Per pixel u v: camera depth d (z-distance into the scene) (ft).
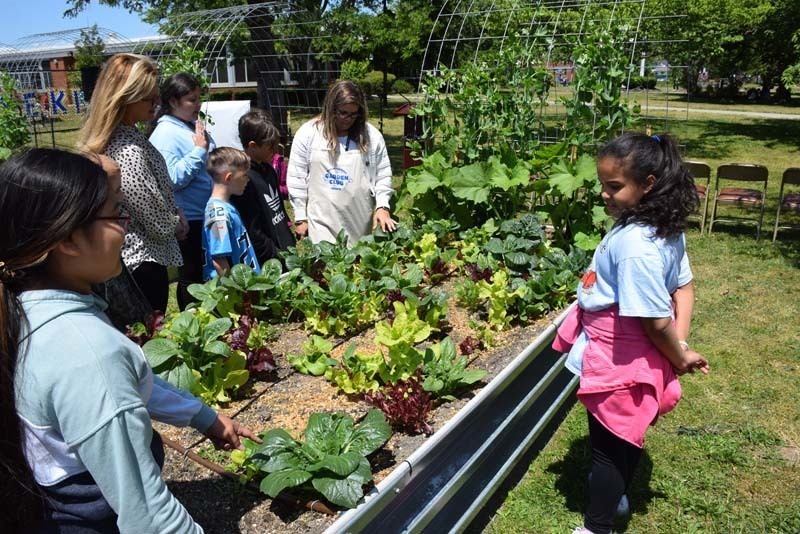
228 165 12.39
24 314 4.26
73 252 4.43
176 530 4.48
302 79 52.21
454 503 8.67
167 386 6.10
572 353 8.70
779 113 77.61
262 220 14.53
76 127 65.98
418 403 8.79
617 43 17.81
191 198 14.25
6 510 4.56
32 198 4.22
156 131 14.28
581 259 14.99
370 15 57.11
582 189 18.84
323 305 12.05
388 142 54.19
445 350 10.21
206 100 28.37
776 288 20.88
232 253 12.73
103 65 10.82
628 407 8.04
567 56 21.50
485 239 16.98
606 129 17.65
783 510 10.19
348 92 14.73
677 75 72.18
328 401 9.53
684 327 8.34
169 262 11.82
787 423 12.82
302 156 15.69
